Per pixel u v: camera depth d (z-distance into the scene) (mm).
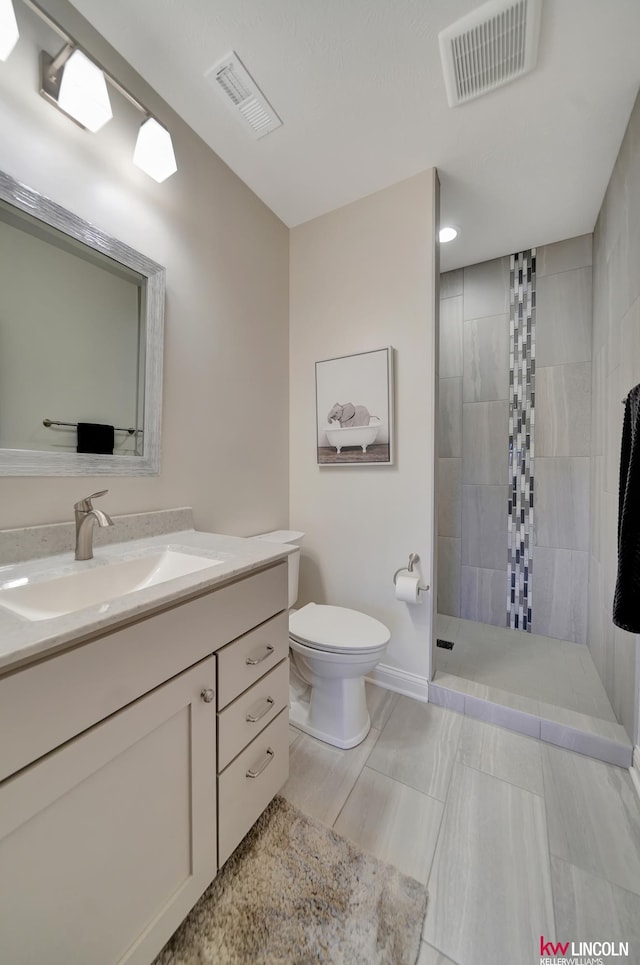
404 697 1716
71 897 589
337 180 1697
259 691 1009
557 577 2236
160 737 729
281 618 1108
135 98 1080
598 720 1435
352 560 1894
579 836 1056
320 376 1938
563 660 1943
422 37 1106
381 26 1081
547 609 2262
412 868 963
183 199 1398
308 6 1034
